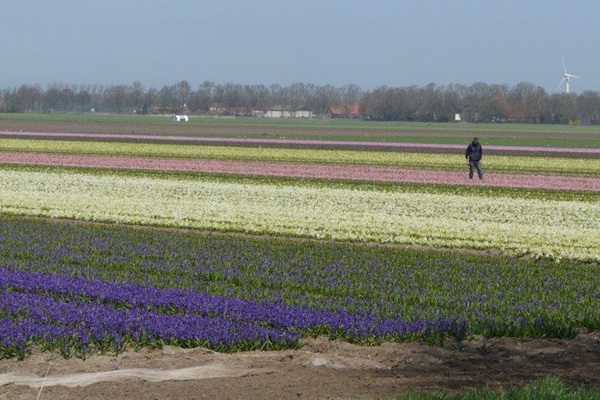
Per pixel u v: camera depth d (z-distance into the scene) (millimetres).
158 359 27094
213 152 152500
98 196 83625
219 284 41406
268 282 42094
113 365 26453
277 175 110812
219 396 22625
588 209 81250
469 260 52500
